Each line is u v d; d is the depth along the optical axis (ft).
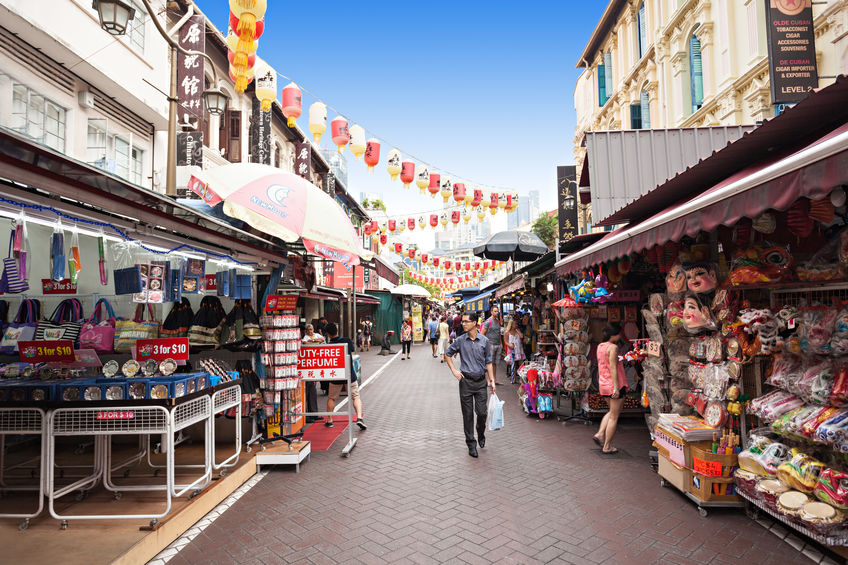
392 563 11.85
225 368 18.97
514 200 36.32
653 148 29.40
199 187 17.60
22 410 13.60
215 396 16.46
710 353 15.98
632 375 27.89
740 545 12.49
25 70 26.63
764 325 14.06
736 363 14.67
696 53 46.26
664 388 19.54
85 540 12.10
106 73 30.71
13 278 12.32
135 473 17.80
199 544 13.03
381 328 101.30
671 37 51.39
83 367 15.66
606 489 16.92
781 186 10.41
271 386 21.16
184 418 14.44
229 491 16.84
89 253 18.35
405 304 117.19
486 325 50.08
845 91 10.71
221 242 17.90
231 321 21.45
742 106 39.60
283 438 20.72
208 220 15.71
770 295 15.49
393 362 65.98
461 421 28.96
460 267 84.58
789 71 27.27
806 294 14.64
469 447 21.33
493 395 22.21
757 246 15.30
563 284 35.24
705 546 12.48
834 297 12.66
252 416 21.17
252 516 14.90
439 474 18.84
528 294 49.24
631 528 13.69
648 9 56.34
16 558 11.19
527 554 12.23
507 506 15.46
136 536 12.22
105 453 15.70
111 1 16.72
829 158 9.25
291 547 12.76
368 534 13.51
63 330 17.10
